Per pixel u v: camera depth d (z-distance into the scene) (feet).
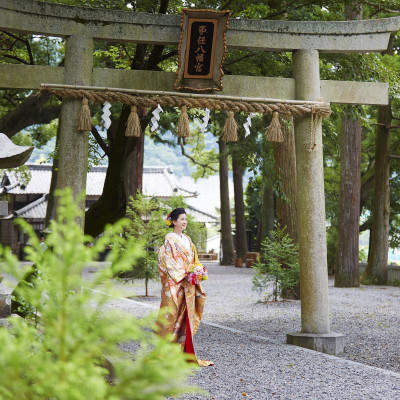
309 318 24.80
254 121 63.72
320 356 22.43
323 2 30.27
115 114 69.97
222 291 57.62
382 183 69.56
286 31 24.30
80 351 6.10
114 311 6.14
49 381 5.62
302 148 24.75
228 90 23.94
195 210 153.89
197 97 23.34
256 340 26.58
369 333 31.40
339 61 30.35
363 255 92.68
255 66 32.27
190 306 20.27
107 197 29.94
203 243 109.91
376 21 24.61
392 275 71.41
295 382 18.06
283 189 49.47
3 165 18.47
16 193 138.82
